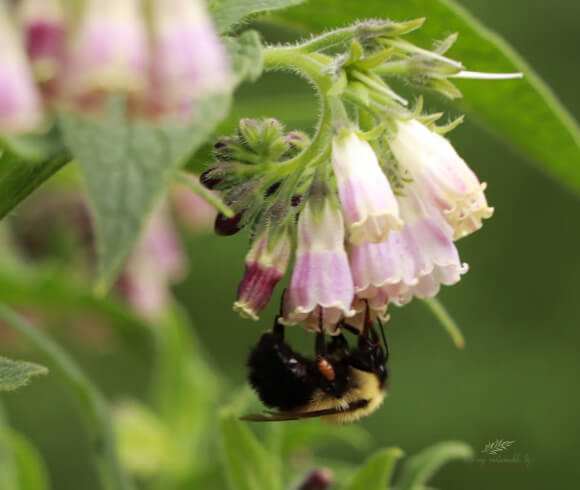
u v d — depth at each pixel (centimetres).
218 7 29
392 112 30
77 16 25
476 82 32
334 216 30
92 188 26
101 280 25
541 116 33
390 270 30
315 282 30
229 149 30
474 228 30
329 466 38
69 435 74
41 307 43
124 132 26
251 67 27
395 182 30
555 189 85
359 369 34
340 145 30
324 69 30
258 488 33
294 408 33
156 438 42
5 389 29
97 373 75
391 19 32
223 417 33
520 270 85
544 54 87
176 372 42
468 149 85
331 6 32
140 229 25
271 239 30
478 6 87
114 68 25
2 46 25
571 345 83
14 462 37
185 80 25
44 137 26
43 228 45
